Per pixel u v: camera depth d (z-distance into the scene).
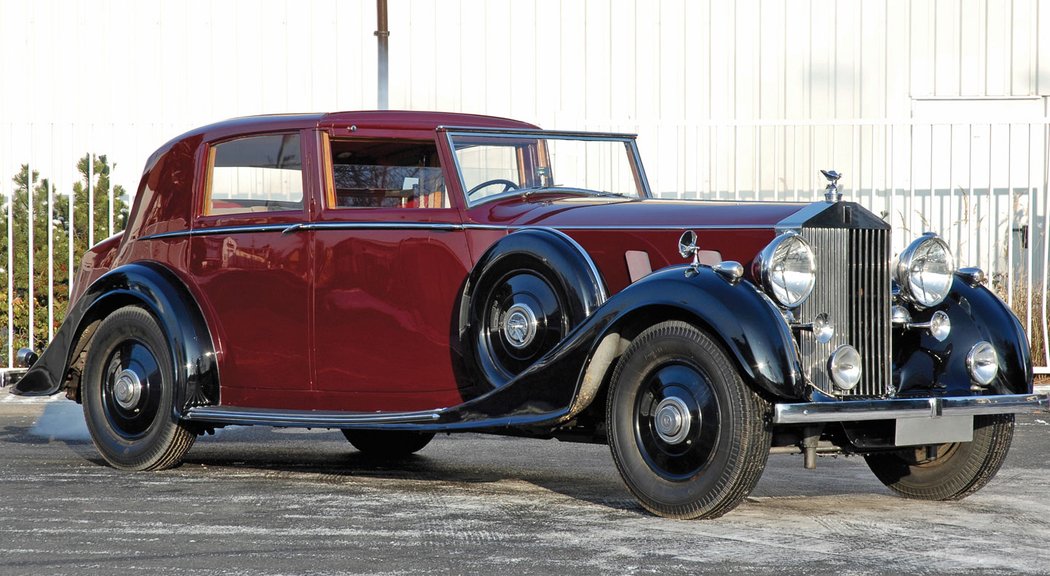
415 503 7.35
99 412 8.86
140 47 19.81
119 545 6.14
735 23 19.41
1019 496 7.83
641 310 6.87
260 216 8.45
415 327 7.93
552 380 7.04
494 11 19.62
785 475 8.73
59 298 15.16
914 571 5.66
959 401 6.88
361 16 19.73
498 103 19.66
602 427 7.52
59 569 5.65
